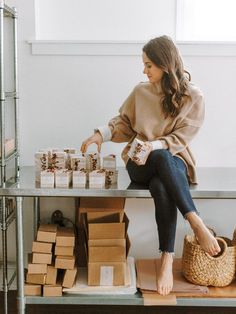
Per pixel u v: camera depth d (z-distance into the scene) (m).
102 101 2.67
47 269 2.28
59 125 2.69
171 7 2.72
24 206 2.71
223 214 2.72
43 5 2.70
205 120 2.68
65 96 2.67
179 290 2.24
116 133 2.44
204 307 2.59
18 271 2.24
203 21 2.76
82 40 2.60
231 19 2.76
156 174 2.19
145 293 2.24
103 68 2.64
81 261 2.54
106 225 2.25
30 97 2.66
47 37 2.71
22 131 2.69
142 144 2.18
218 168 2.70
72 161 2.32
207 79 2.65
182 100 2.28
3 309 2.49
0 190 2.14
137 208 2.72
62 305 2.61
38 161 2.32
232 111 2.68
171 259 2.18
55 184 2.21
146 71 2.28
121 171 2.62
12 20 2.58
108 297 2.24
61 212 2.71
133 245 2.76
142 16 2.72
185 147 2.28
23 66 2.64
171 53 2.23
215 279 2.29
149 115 2.34
